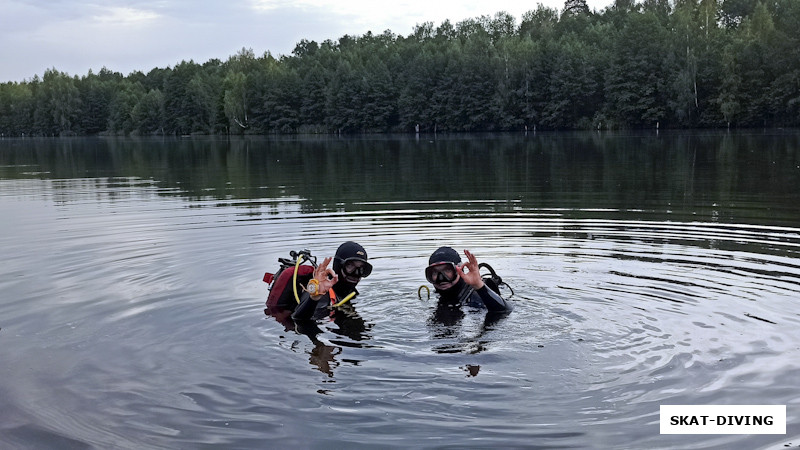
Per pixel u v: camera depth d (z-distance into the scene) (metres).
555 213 10.48
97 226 9.78
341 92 72.56
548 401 3.68
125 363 4.32
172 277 6.55
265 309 5.49
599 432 3.33
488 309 5.34
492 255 7.39
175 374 4.12
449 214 10.55
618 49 57.06
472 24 93.44
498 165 21.53
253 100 78.69
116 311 5.44
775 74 50.16
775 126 51.47
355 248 5.78
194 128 84.25
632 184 14.63
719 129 51.94
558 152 28.28
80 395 3.84
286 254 7.60
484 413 3.55
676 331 4.78
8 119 100.75
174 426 3.45
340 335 4.84
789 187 13.27
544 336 4.74
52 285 6.28
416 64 69.06
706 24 57.12
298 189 15.09
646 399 3.68
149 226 9.71
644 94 55.06
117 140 68.12
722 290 5.80
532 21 87.31
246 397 3.78
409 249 7.79
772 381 3.86
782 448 3.16
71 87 96.31
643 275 6.39
